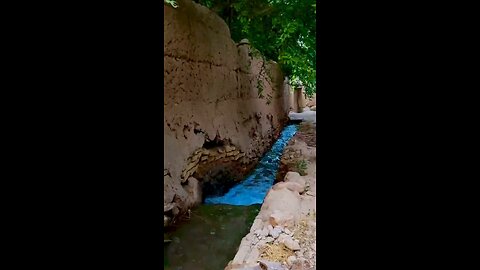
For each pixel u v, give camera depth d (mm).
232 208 4199
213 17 4941
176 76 3848
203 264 2775
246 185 5621
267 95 8539
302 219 2906
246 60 6641
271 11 6074
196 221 3705
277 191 3301
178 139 3891
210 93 4848
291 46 6379
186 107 4109
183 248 3053
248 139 6438
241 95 6387
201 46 4484
